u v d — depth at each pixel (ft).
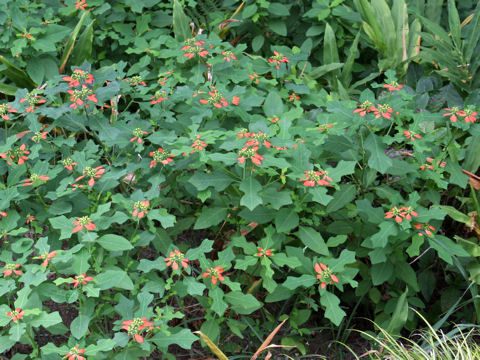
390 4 9.02
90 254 4.88
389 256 5.75
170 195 6.50
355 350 6.31
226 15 8.59
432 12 8.91
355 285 5.24
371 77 8.18
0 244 5.86
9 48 7.51
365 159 5.94
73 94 5.50
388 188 5.91
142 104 6.37
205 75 7.06
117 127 5.81
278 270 6.15
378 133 6.92
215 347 5.15
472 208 6.28
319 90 7.93
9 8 7.67
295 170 5.32
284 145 5.19
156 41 7.58
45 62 7.54
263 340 6.10
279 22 8.39
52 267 4.97
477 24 7.70
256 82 6.91
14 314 4.60
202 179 5.33
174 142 5.39
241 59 7.27
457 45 7.82
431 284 6.38
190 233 7.06
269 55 8.78
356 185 6.09
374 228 5.76
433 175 5.67
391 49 8.48
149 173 5.85
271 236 5.49
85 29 7.76
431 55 7.82
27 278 4.77
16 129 6.76
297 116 6.09
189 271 4.99
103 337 5.21
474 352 5.52
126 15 8.15
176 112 6.89
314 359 6.17
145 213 5.09
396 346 5.57
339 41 8.64
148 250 6.77
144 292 4.91
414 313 6.27
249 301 5.20
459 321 6.30
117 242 4.91
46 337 5.91
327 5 8.38
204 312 6.25
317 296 6.45
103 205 5.02
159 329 4.87
